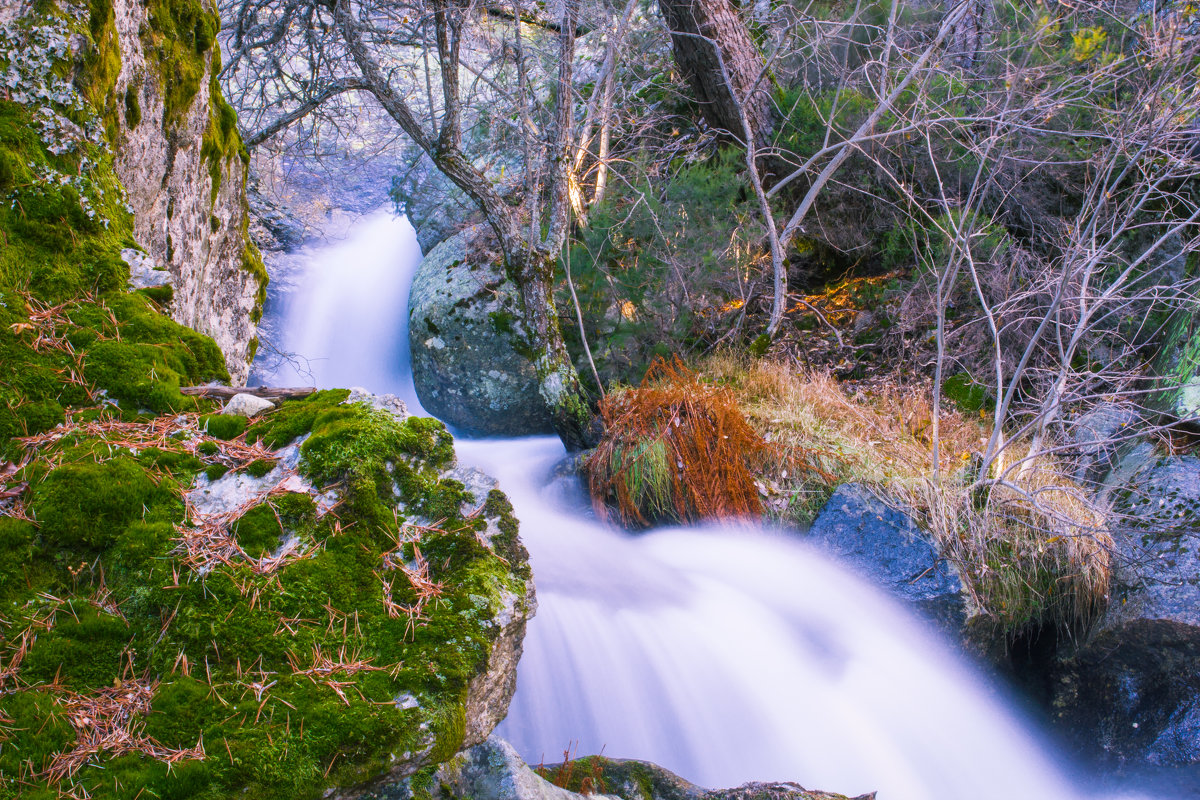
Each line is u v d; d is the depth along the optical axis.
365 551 2.12
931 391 6.56
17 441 2.33
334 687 1.82
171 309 3.18
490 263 8.60
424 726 1.80
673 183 7.64
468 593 2.08
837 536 4.99
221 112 4.96
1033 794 4.35
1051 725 4.65
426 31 6.59
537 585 4.52
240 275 5.39
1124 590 4.49
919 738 4.40
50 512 2.04
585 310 7.62
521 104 6.68
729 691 4.26
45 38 3.14
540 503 6.35
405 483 2.31
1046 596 4.73
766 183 8.67
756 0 9.39
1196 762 4.02
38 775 1.58
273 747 1.68
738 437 5.56
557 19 8.66
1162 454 5.09
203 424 2.49
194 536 2.07
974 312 6.94
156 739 1.66
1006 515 4.84
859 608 4.68
